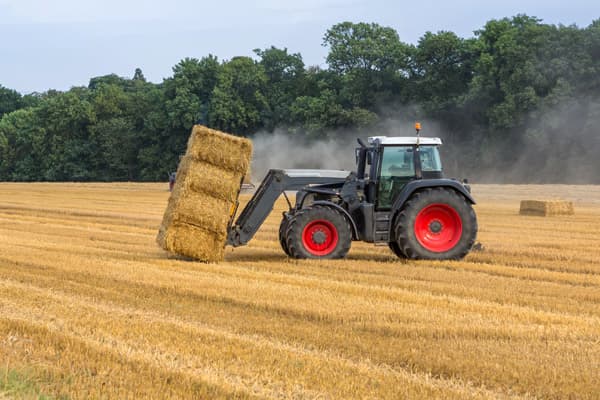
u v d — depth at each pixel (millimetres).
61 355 11258
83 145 130625
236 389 9797
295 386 9961
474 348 12047
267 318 14047
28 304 14914
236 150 21812
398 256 24031
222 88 119500
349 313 14383
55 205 52656
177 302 15500
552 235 32094
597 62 86938
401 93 108375
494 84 93688
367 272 20406
